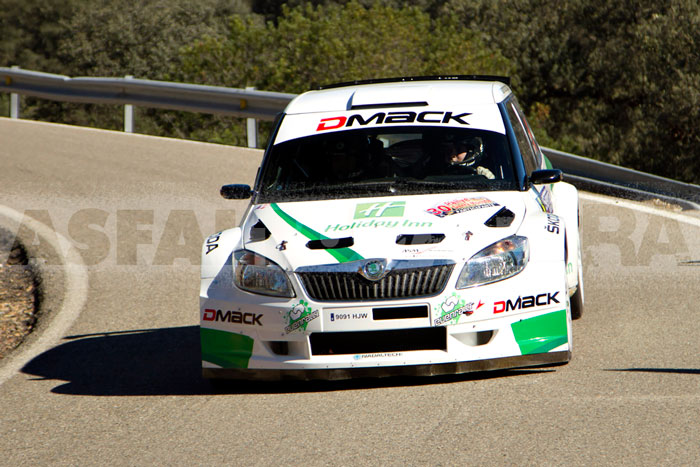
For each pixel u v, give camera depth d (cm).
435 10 14175
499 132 2439
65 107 10238
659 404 1806
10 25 14025
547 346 2039
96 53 11600
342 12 7981
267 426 1852
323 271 2011
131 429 1892
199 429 1862
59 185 5128
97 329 2809
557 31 9706
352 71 7369
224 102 6631
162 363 2433
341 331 1992
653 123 9112
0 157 5969
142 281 3397
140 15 11675
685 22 8919
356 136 2462
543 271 2048
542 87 9825
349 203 2272
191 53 7944
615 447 1587
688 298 2777
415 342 1997
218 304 2094
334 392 2075
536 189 2395
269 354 2053
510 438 1667
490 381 2055
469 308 1978
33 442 1842
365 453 1645
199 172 5447
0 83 7819
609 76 9412
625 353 2217
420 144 2420
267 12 17412
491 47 9675
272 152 2514
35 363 2488
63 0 13750
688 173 9150
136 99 7062
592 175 5034
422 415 1841
